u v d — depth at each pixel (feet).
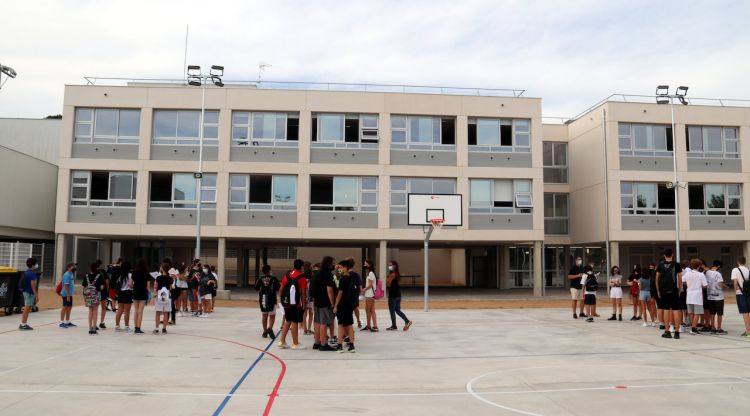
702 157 114.93
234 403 26.13
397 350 42.75
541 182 108.58
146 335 49.14
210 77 100.83
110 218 103.14
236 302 90.22
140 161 103.14
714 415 24.47
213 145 104.06
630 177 112.57
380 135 105.60
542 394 28.48
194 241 127.65
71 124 103.35
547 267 140.36
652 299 57.93
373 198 105.91
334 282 42.24
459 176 106.73
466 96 107.86
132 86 103.81
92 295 48.60
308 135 104.63
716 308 50.93
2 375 31.53
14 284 61.36
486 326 59.06
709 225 114.21
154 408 24.97
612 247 111.65
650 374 33.55
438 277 181.68
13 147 146.41
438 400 27.14
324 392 28.76
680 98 113.91
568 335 51.47
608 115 113.19
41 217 122.11
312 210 104.94
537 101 109.19
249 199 104.37
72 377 31.19
